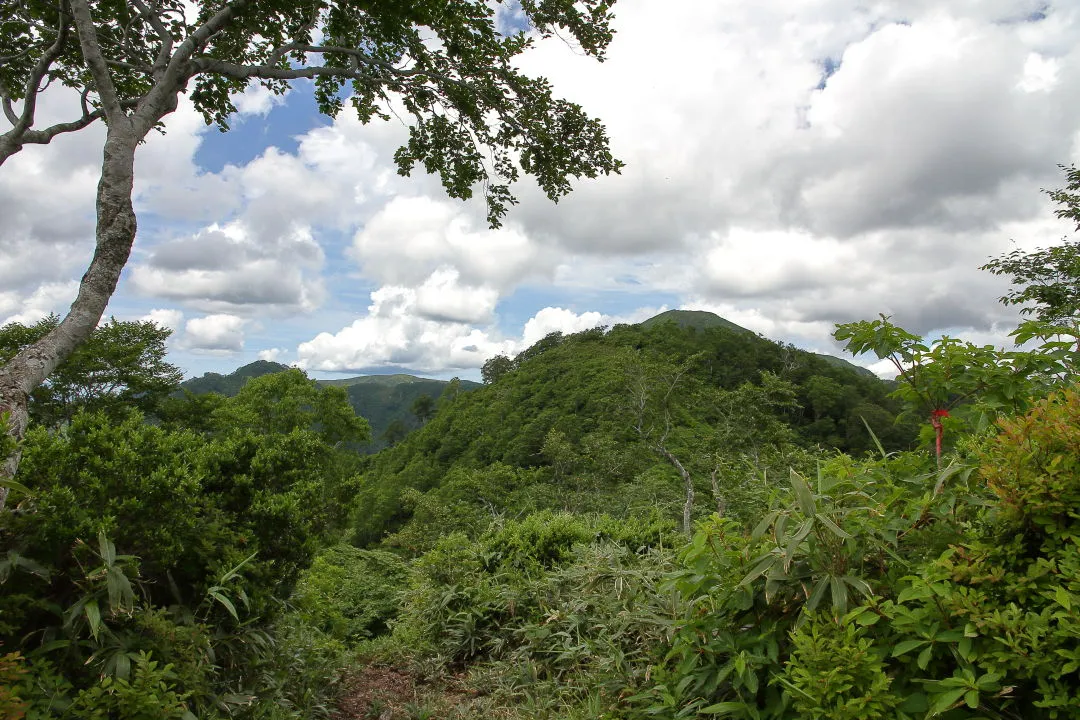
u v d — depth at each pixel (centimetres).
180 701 260
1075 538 161
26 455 287
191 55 460
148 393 2083
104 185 365
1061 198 1184
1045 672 152
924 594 175
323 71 568
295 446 407
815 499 216
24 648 268
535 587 567
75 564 278
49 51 429
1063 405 185
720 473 1531
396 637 623
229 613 345
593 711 343
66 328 330
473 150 684
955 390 255
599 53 634
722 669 218
